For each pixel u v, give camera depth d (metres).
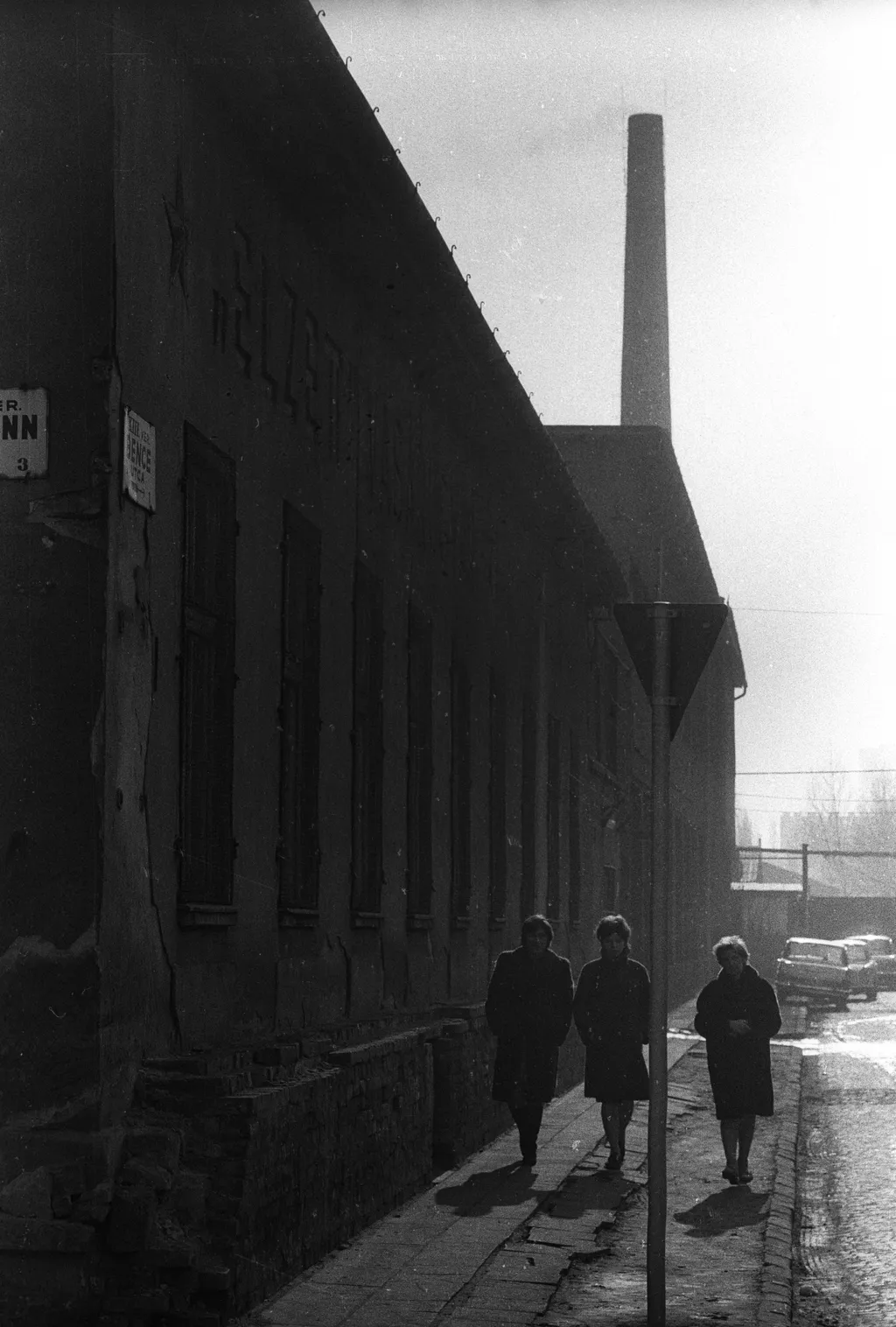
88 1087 8.27
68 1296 7.98
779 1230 11.72
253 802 11.19
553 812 25.66
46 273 8.71
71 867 8.41
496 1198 12.54
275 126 11.19
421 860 17.17
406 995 16.12
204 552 10.52
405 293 14.56
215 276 10.60
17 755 8.48
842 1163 15.95
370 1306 8.86
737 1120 13.82
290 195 12.24
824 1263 11.04
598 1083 14.03
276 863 11.65
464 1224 11.42
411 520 16.47
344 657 13.77
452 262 14.28
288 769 12.30
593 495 44.44
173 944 9.53
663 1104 8.77
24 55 8.82
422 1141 13.29
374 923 14.66
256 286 11.50
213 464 10.52
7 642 8.55
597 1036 14.08
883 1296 9.94
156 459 9.34
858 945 56.22
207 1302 8.20
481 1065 15.65
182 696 9.77
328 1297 9.02
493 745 21.27
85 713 8.48
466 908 18.98
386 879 15.28
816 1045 32.66
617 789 33.50
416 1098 13.06
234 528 10.84
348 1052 10.94
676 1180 13.96
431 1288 9.34
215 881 10.53
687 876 53.91
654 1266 8.69
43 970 8.36
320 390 13.16
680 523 45.00
